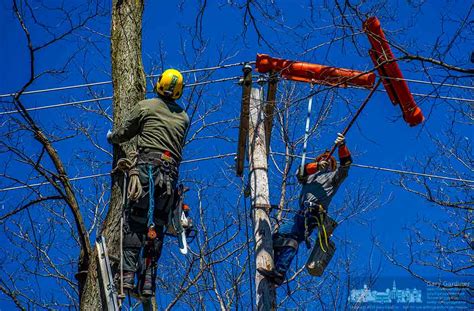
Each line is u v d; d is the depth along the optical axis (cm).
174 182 828
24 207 844
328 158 941
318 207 930
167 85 850
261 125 1023
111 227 823
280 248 930
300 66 971
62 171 858
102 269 800
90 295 805
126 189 824
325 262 937
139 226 809
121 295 777
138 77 896
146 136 827
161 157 819
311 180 946
